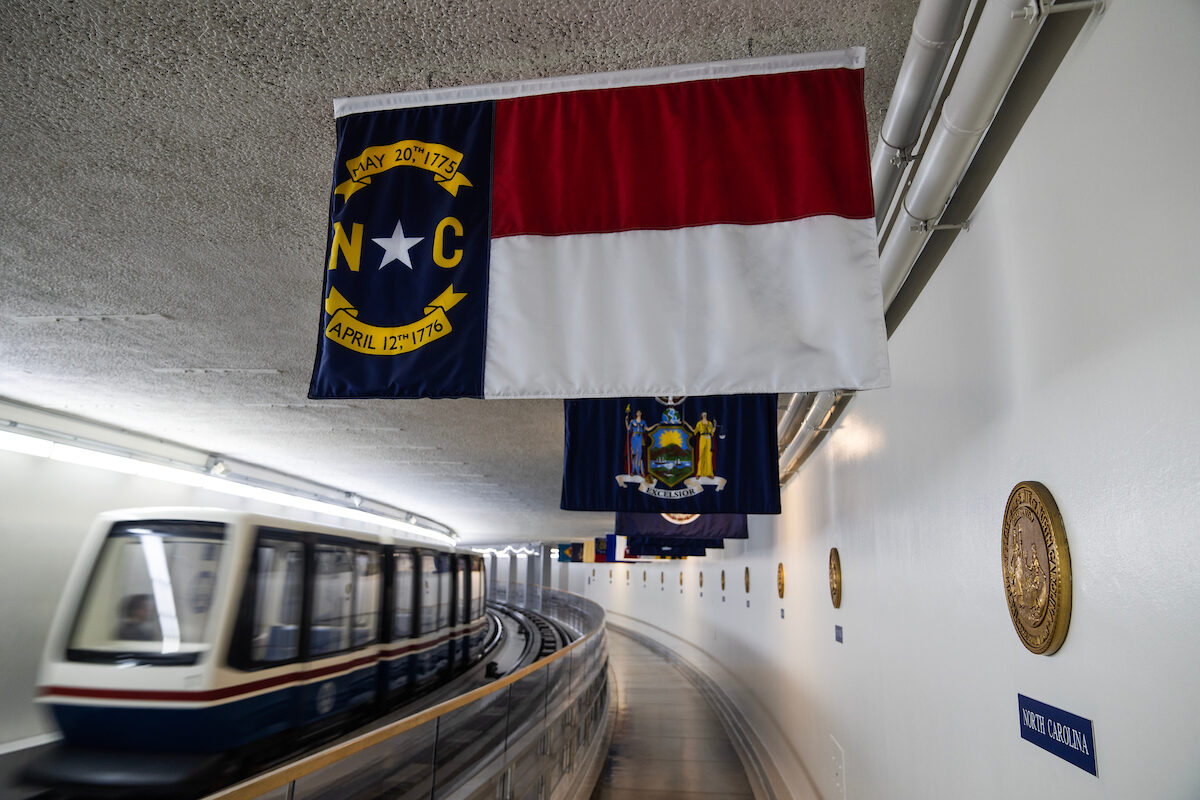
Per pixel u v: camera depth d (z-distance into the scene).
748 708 11.41
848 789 5.14
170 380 7.84
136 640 5.43
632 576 32.22
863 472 4.68
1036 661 2.21
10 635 8.61
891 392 3.97
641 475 5.48
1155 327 1.58
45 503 9.25
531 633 23.89
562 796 6.48
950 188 2.56
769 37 2.80
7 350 6.83
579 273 2.54
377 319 2.61
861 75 2.53
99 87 3.14
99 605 5.56
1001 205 2.44
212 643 5.37
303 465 13.51
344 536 7.65
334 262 2.67
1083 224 1.90
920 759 3.44
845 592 5.28
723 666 14.80
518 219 2.62
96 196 4.07
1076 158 1.93
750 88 2.58
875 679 4.36
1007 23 1.85
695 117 2.59
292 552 6.50
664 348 2.43
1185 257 1.47
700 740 10.46
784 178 2.48
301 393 8.23
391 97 2.79
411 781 3.38
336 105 2.82
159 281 5.23
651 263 2.50
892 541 3.97
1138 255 1.65
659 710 13.11
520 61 2.96
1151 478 1.60
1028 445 2.25
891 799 3.99
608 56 2.92
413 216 2.68
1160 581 1.57
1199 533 1.43
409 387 2.53
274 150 3.60
